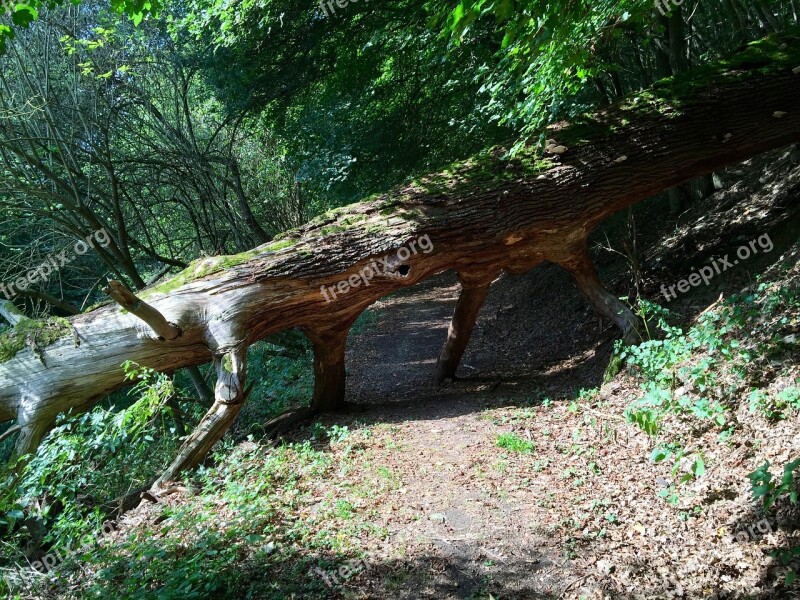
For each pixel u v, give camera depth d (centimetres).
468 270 834
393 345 1470
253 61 1324
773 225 860
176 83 1357
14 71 1065
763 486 374
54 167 1159
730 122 774
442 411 802
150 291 733
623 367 767
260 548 447
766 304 621
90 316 732
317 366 855
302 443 724
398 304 2103
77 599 419
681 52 1015
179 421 953
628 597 379
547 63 633
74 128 1140
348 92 1427
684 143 779
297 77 1382
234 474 595
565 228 794
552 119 874
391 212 782
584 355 961
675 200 1247
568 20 517
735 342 561
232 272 731
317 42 1309
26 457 570
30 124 1078
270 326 752
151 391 635
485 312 1636
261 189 1988
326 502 527
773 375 539
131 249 1488
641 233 1306
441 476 573
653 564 404
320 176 1434
